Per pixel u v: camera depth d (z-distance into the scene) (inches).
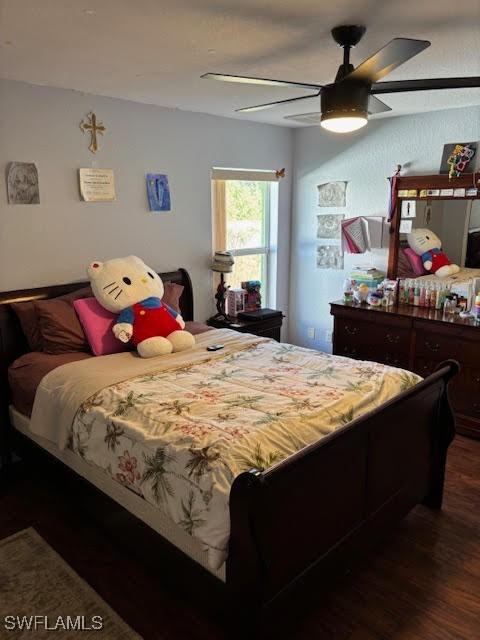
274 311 171.0
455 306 143.3
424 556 88.4
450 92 121.0
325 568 71.5
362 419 73.0
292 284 197.2
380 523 83.4
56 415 93.4
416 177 151.0
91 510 90.4
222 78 76.7
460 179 142.3
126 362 104.4
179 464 68.2
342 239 173.5
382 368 99.5
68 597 79.4
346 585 81.7
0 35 80.7
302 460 62.2
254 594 59.2
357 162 167.9
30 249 118.3
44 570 85.4
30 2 67.2
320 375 96.0
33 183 116.5
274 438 70.4
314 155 179.6
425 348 139.3
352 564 77.7
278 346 117.5
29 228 117.5
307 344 197.3
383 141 160.1
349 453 72.4
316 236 184.9
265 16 73.2
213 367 102.5
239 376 96.5
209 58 94.0
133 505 78.5
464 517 99.3
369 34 81.1
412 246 155.7
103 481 85.1
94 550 90.6
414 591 80.4
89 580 83.1
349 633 72.4
